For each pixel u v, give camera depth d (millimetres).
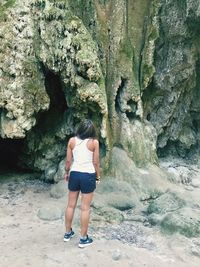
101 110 4047
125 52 4562
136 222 3701
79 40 3910
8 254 2969
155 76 4871
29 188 4414
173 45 4836
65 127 4414
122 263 2922
